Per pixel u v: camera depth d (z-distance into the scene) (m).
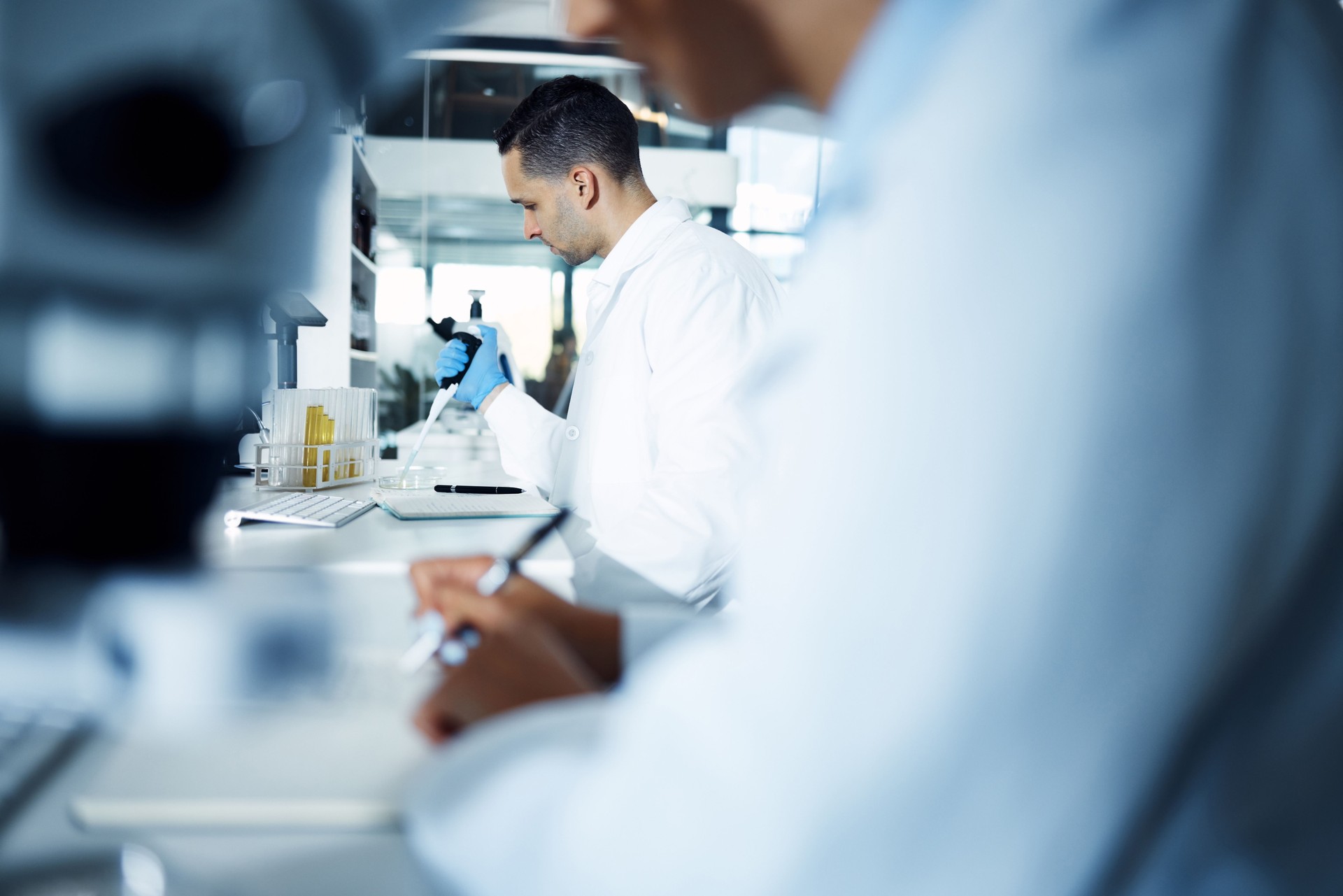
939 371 0.28
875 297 0.30
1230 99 0.30
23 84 0.34
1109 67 0.30
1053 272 0.28
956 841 0.29
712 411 1.41
